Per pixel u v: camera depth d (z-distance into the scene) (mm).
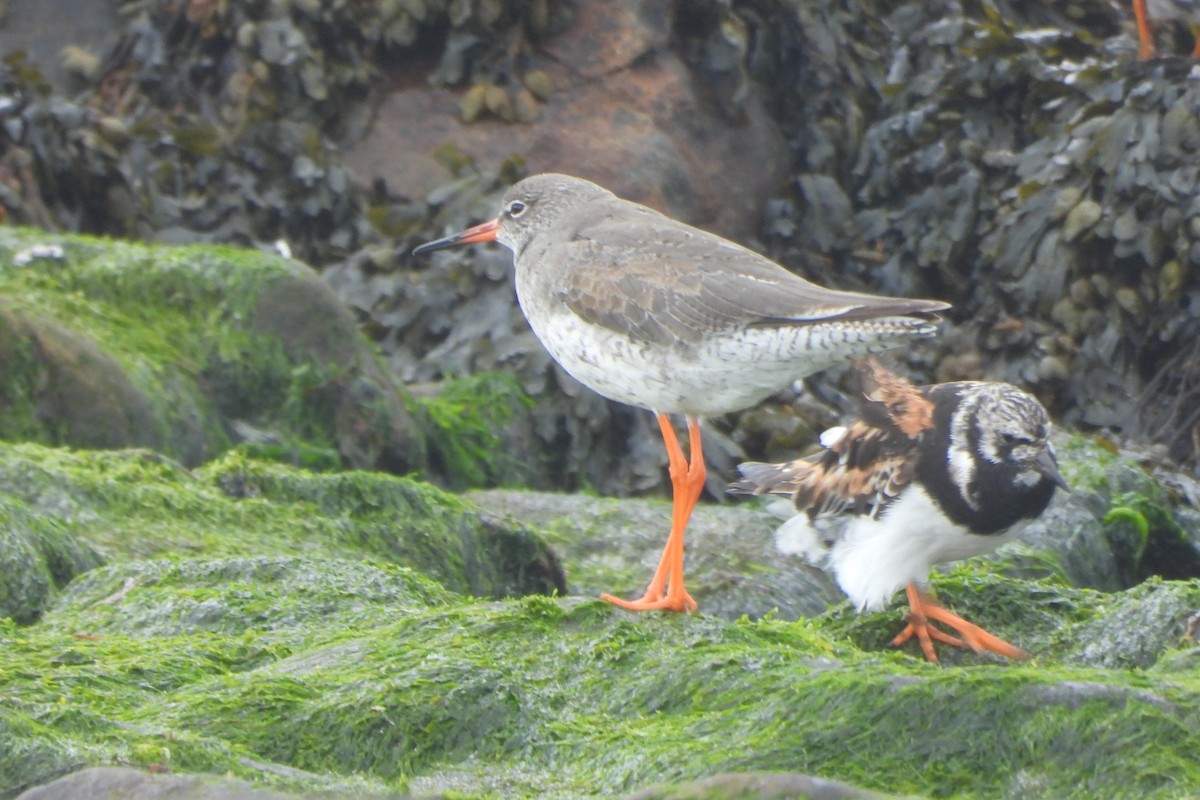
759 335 8820
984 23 19375
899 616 9336
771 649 7559
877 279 18156
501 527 12602
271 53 18312
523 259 10164
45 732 6586
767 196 18875
